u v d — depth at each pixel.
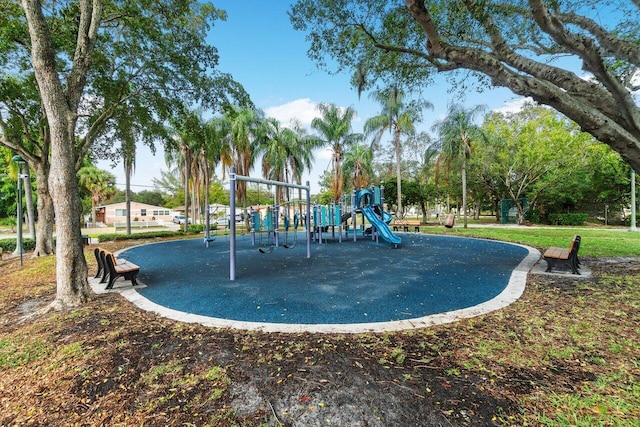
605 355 2.63
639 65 4.20
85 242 13.64
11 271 8.32
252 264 7.87
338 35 6.25
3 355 3.01
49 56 4.43
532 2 3.89
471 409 1.97
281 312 4.00
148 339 3.18
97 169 33.34
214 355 2.78
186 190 19.61
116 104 9.91
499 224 25.89
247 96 11.23
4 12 7.30
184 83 10.05
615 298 4.14
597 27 4.52
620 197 23.84
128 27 8.71
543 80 4.69
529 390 2.16
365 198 14.33
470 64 4.87
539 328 3.22
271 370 2.49
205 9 9.35
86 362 2.75
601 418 1.86
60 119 4.52
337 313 3.92
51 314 4.20
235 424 1.91
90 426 1.99
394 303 4.31
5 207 28.02
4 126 10.31
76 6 7.65
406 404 2.04
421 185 28.67
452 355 2.68
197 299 4.70
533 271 6.11
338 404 2.05
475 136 17.72
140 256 9.78
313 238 13.72
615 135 4.19
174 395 2.23
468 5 4.43
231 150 19.12
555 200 25.45
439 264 7.38
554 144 20.48
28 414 2.14
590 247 9.00
